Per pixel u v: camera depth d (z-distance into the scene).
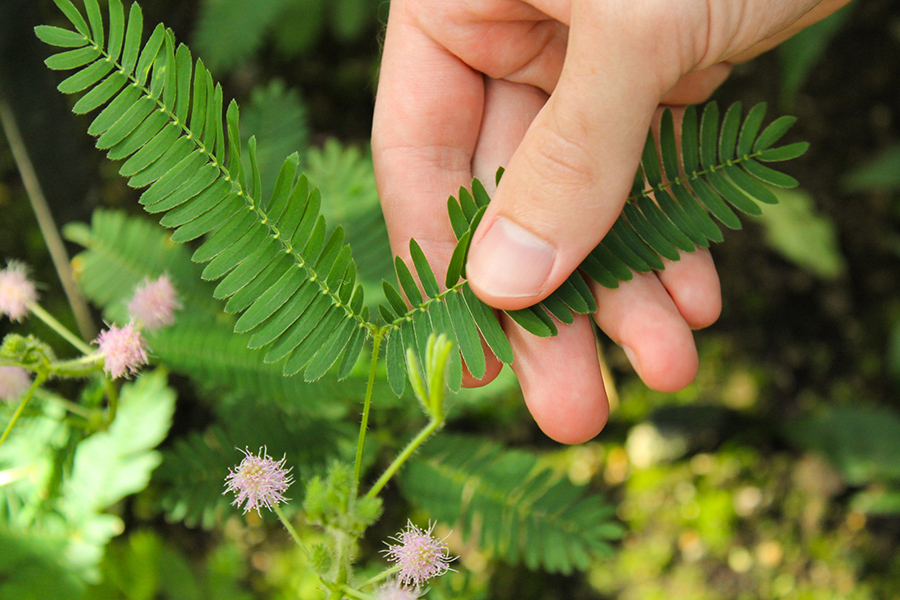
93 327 0.38
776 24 0.27
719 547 0.55
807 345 0.62
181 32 0.59
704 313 0.29
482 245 0.26
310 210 0.25
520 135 0.31
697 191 0.27
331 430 0.32
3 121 0.35
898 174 0.58
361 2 0.57
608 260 0.27
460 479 0.33
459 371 0.25
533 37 0.30
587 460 0.57
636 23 0.25
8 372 0.27
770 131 0.27
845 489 0.55
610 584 0.53
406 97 0.30
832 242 0.60
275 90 0.36
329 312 0.25
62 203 0.37
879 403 0.59
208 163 0.25
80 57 0.24
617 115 0.26
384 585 0.24
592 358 0.28
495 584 0.51
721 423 0.57
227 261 0.25
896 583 0.53
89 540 0.28
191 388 0.48
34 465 0.28
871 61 0.68
